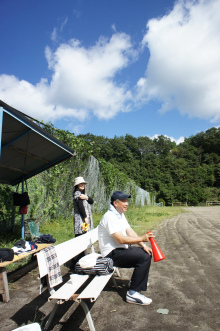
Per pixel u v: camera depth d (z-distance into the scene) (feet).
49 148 17.97
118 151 307.78
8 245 19.65
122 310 10.93
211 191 239.71
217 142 408.05
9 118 12.92
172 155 408.87
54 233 24.95
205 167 310.65
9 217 24.13
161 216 59.47
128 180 75.41
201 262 18.37
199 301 11.80
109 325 9.68
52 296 8.80
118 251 11.65
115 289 13.33
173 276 15.39
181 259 19.30
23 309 11.01
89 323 8.96
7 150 16.63
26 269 15.67
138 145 405.18
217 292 12.84
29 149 17.22
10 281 14.17
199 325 9.64
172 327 9.50
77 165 35.63
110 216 11.75
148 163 297.53
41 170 20.89
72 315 10.53
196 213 77.82
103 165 47.88
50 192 30.22
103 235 12.01
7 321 9.97
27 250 14.44
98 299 12.06
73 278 10.53
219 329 9.36
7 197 23.85
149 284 14.10
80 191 16.69
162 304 11.52
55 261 10.34
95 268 11.16
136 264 11.70
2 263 11.75
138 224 40.24
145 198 116.47
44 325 9.67
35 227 20.25
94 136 320.70
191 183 265.75
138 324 9.73
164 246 24.11
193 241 26.45
